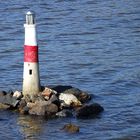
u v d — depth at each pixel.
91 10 118.25
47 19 110.62
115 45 88.12
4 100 59.09
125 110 58.81
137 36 94.19
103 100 61.97
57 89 61.59
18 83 68.56
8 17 112.81
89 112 57.28
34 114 57.00
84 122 55.66
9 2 126.75
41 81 69.94
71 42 90.69
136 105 60.34
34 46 59.88
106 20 108.25
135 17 110.31
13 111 58.03
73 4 124.38
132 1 125.56
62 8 120.94
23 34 96.69
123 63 77.56
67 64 77.56
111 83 68.19
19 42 90.75
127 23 105.38
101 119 56.41
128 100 61.94
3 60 79.81
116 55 82.00
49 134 53.16
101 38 93.19
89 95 62.28
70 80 70.06
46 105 57.19
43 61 79.31
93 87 66.81
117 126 54.84
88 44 89.25
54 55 82.56
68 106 58.25
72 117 56.56
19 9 120.88
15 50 85.44
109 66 76.06
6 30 100.12
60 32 98.44
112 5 122.56
